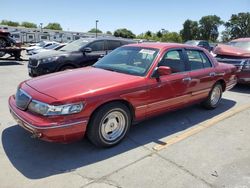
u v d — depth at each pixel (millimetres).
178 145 4312
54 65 8398
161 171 3523
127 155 3930
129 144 4293
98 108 3809
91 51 9203
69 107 3496
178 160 3826
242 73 8359
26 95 3814
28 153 3891
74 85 3861
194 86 5340
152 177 3383
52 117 3443
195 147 4262
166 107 4828
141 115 4410
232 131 4984
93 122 3807
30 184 3174
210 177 3422
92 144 4180
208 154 4035
